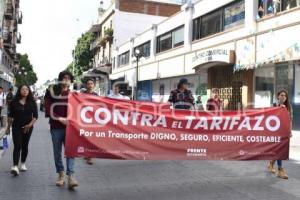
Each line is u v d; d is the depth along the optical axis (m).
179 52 31.39
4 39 50.41
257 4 21.31
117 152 7.68
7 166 9.64
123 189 7.53
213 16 26.33
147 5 54.31
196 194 7.18
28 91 8.77
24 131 8.74
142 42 40.53
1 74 46.69
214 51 22.94
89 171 9.19
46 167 9.54
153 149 7.84
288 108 9.11
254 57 20.16
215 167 9.73
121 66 49.03
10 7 53.53
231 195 7.12
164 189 7.54
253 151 8.23
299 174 9.05
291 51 17.42
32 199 6.75
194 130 8.00
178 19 31.64
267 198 6.94
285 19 19.00
